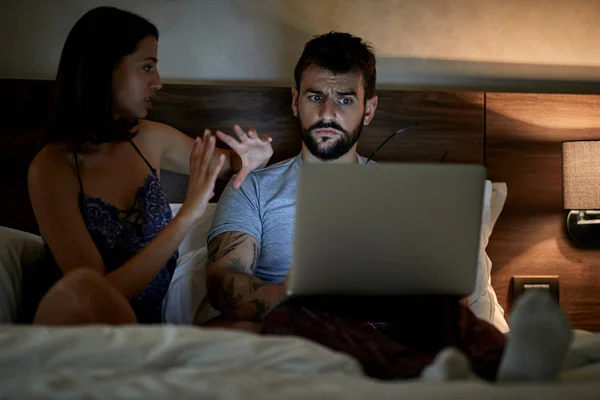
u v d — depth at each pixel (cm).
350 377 108
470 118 278
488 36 285
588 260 283
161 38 271
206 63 273
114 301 150
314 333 137
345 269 143
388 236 141
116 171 202
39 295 195
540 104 282
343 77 224
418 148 275
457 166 139
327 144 225
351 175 137
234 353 117
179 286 218
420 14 281
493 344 137
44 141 204
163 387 100
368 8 279
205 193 192
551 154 282
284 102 269
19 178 258
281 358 116
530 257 282
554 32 287
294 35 275
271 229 223
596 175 266
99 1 267
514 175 281
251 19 274
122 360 117
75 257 183
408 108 275
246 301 194
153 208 204
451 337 142
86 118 197
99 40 198
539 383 110
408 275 145
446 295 149
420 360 128
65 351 118
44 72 266
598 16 287
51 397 101
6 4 264
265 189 226
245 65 274
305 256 142
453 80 285
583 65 288
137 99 206
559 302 282
